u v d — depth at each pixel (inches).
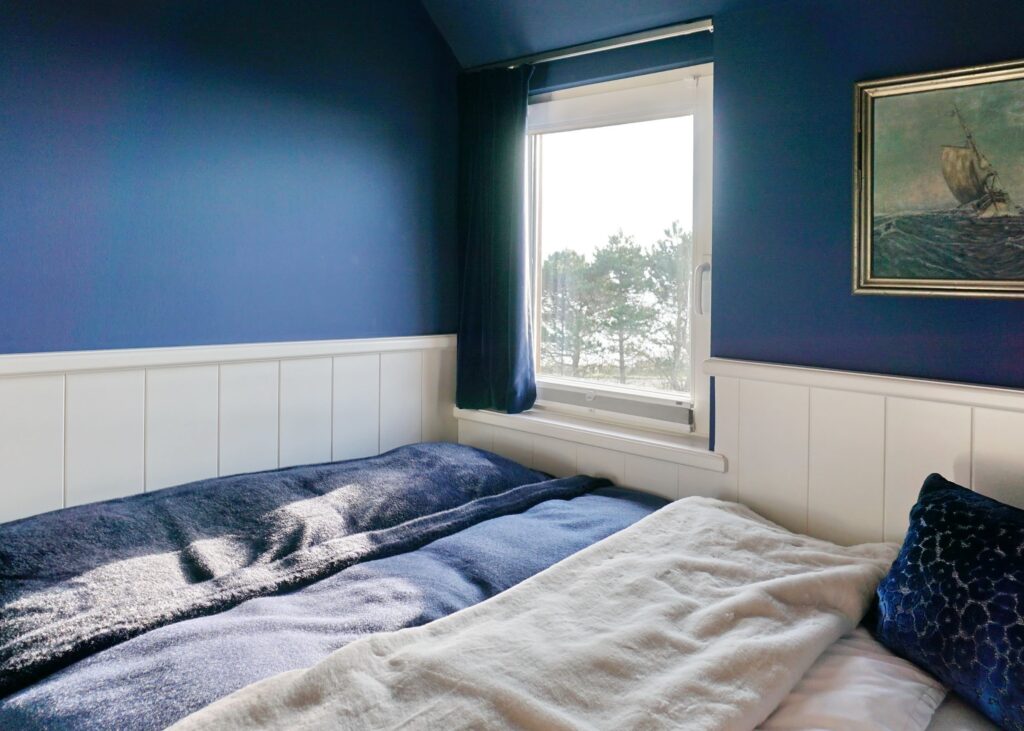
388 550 63.2
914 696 43.2
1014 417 56.4
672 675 40.8
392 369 95.2
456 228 103.4
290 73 82.6
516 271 93.6
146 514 61.7
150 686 40.0
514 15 89.7
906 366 62.6
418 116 97.4
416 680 38.7
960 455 59.2
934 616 45.4
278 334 82.8
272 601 53.0
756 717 39.2
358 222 90.7
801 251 68.5
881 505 63.8
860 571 53.6
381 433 94.4
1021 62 54.9
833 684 44.1
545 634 43.9
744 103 71.7
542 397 98.9
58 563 53.4
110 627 47.4
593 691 38.9
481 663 39.9
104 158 68.0
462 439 102.9
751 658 42.4
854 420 65.1
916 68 60.9
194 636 45.7
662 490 80.4
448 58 101.0
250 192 79.5
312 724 35.7
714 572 54.1
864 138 63.0
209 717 35.5
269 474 73.3
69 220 66.0
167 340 73.3
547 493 78.2
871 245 63.3
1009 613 41.9
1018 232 55.8
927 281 60.4
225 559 58.3
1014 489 56.5
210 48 75.3
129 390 70.6
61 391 66.1
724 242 74.0
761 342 71.9
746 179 72.0
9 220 62.4
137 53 69.8
